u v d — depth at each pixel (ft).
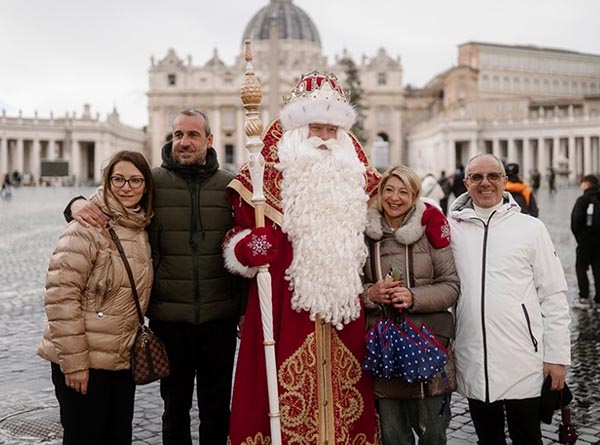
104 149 263.29
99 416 12.96
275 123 14.39
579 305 33.14
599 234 33.04
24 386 21.20
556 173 186.60
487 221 14.20
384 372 12.95
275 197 13.69
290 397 13.16
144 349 13.11
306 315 13.35
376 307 13.52
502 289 13.83
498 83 309.42
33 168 251.19
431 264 13.65
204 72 319.47
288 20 360.89
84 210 12.99
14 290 37.73
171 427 15.30
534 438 14.20
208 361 15.10
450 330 13.74
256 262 12.67
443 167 250.16
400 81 320.70
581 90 331.77
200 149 14.52
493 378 13.76
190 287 14.39
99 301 12.84
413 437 14.44
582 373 22.45
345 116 13.78
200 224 14.46
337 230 13.12
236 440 13.25
